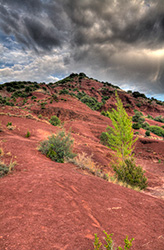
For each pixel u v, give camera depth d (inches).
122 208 126.0
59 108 1845.5
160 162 797.2
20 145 303.9
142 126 1892.2
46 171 181.9
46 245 68.6
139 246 80.0
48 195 120.3
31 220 86.7
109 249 61.9
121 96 4574.3
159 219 119.6
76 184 154.6
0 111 781.3
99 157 484.7
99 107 3021.7
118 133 378.9
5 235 72.2
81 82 6151.6
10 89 4018.2
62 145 299.3
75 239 75.7
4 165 177.8
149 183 411.8
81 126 1288.1
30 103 2397.9
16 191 122.3
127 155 371.6
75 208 108.5
